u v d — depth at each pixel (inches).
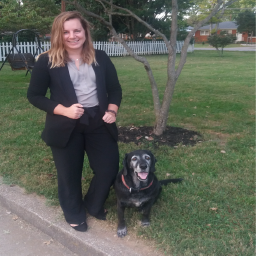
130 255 104.0
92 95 106.9
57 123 105.2
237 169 165.0
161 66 674.8
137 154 107.4
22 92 358.9
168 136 214.1
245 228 116.6
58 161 112.0
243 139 207.9
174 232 113.6
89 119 108.0
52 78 103.2
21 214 135.0
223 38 967.0
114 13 202.1
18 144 200.4
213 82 457.1
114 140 116.8
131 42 989.2
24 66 419.2
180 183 151.3
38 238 123.4
